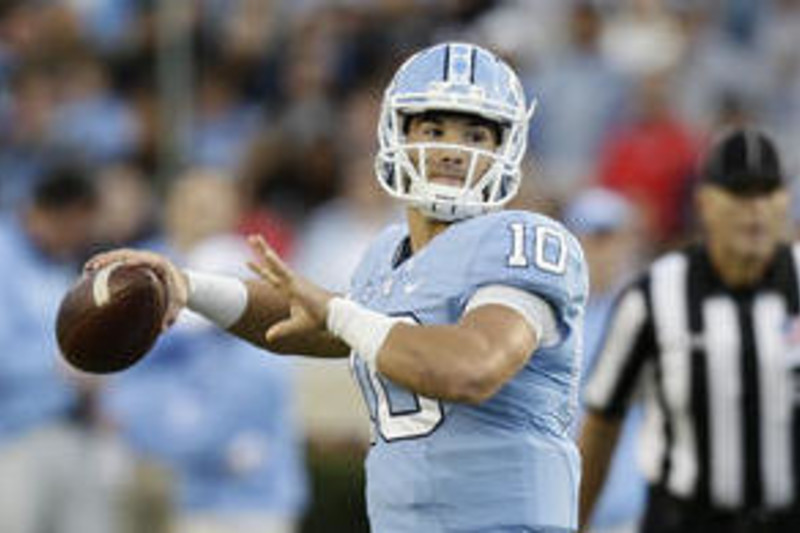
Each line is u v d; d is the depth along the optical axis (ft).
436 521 46.52
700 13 130.11
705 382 67.15
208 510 83.61
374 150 115.65
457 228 47.47
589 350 81.30
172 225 91.86
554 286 45.88
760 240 66.13
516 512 46.21
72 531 84.94
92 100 119.55
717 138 68.49
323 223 107.55
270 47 123.03
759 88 128.57
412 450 46.70
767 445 67.26
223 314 51.90
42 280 84.33
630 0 127.65
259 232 108.78
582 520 68.59
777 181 66.03
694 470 67.56
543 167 117.91
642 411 77.66
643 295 67.67
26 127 118.93
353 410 96.58
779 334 67.05
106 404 84.94
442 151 47.73
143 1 119.75
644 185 118.11
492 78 47.93
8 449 83.66
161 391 83.56
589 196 99.55
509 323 44.98
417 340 43.98
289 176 115.65
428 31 124.57
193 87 118.93
